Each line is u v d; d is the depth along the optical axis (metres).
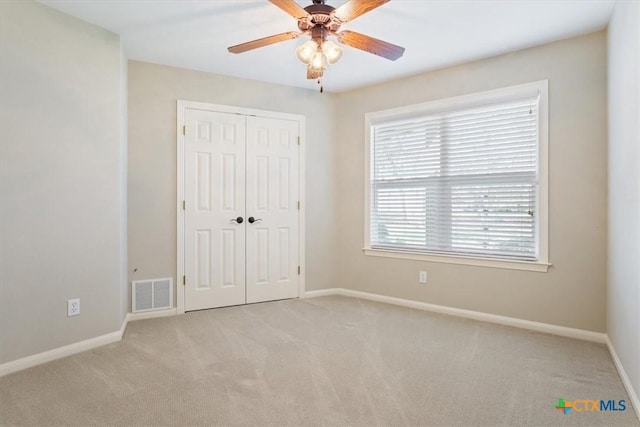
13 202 2.43
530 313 3.30
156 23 2.87
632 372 2.09
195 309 3.88
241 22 2.88
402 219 4.14
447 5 2.60
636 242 2.03
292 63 3.67
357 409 1.97
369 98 4.35
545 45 3.20
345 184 4.55
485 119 3.54
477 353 2.74
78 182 2.78
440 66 3.73
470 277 3.64
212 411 1.95
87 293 2.83
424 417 1.90
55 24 2.64
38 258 2.55
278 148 4.30
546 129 3.19
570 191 3.10
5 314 2.39
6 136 2.39
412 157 4.04
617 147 2.52
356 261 4.49
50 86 2.62
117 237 3.03
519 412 1.96
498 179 3.49
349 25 2.90
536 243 3.29
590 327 3.02
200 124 3.88
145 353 2.74
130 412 1.94
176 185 3.77
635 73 2.04
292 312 3.83
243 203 4.11
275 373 2.40
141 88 3.60
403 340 3.01
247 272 4.14
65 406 2.00
